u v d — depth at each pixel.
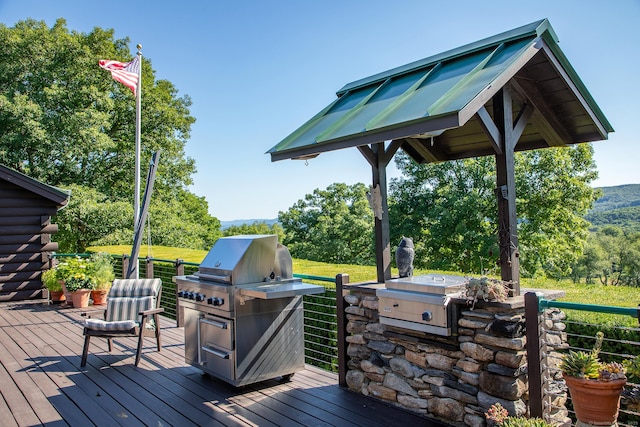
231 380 4.17
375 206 4.20
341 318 4.35
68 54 17.77
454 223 18.56
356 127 3.62
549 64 3.45
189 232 23.28
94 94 17.31
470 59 3.76
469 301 3.21
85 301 8.73
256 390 4.31
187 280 4.76
